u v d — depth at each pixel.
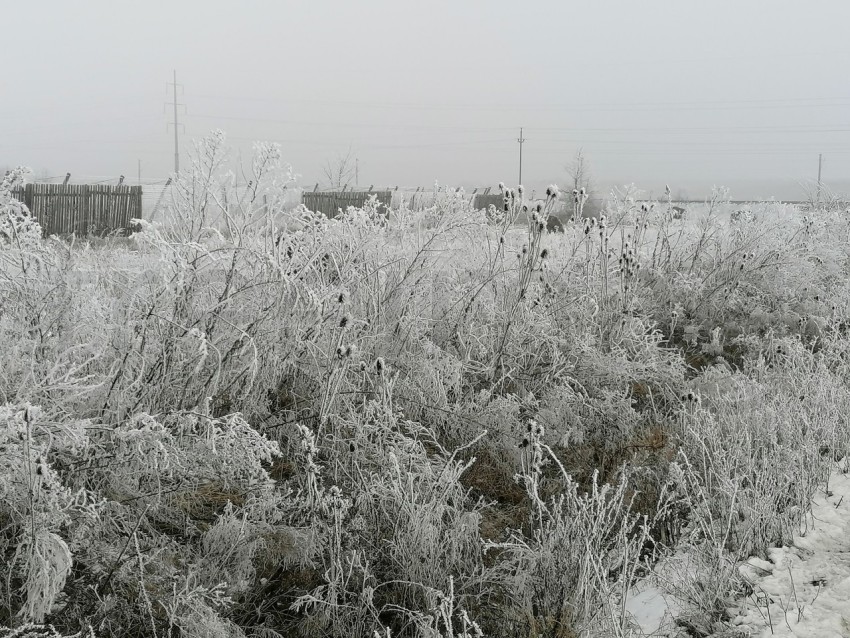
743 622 3.69
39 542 3.27
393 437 5.02
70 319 4.29
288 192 5.46
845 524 4.59
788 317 8.75
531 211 6.59
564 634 3.78
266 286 5.24
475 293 6.77
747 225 9.91
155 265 4.71
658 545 4.71
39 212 17.89
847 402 5.99
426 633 3.61
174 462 3.95
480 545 4.42
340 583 3.95
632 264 7.98
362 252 6.13
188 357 4.66
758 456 5.32
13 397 3.87
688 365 7.50
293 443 4.95
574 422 5.96
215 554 3.88
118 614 3.41
